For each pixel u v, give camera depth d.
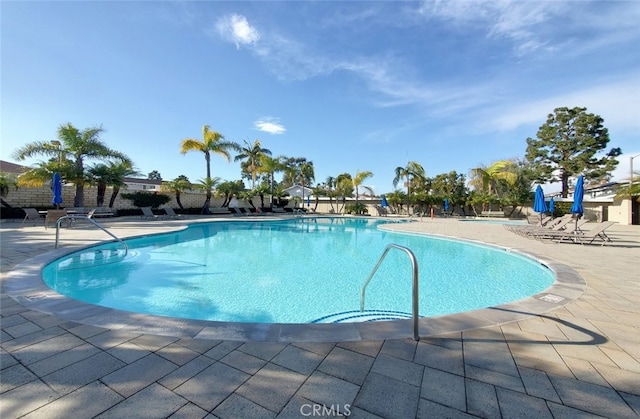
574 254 7.16
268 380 1.86
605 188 23.97
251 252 8.75
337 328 2.63
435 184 33.34
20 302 3.16
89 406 1.58
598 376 1.96
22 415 1.50
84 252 6.93
